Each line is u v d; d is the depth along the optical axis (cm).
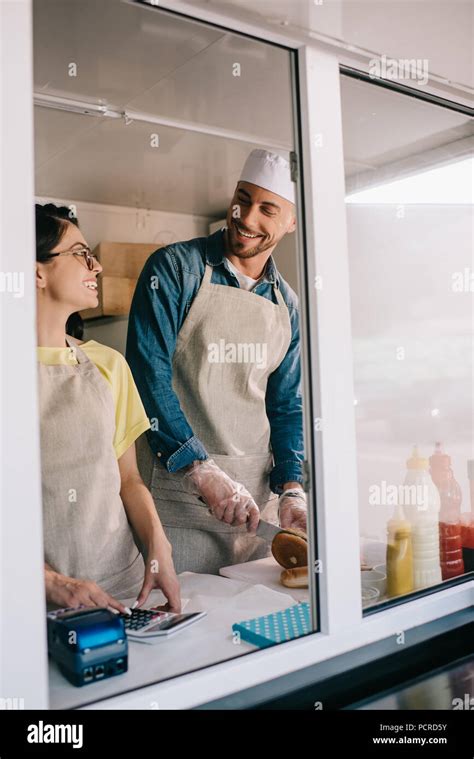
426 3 136
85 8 148
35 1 146
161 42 165
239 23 139
